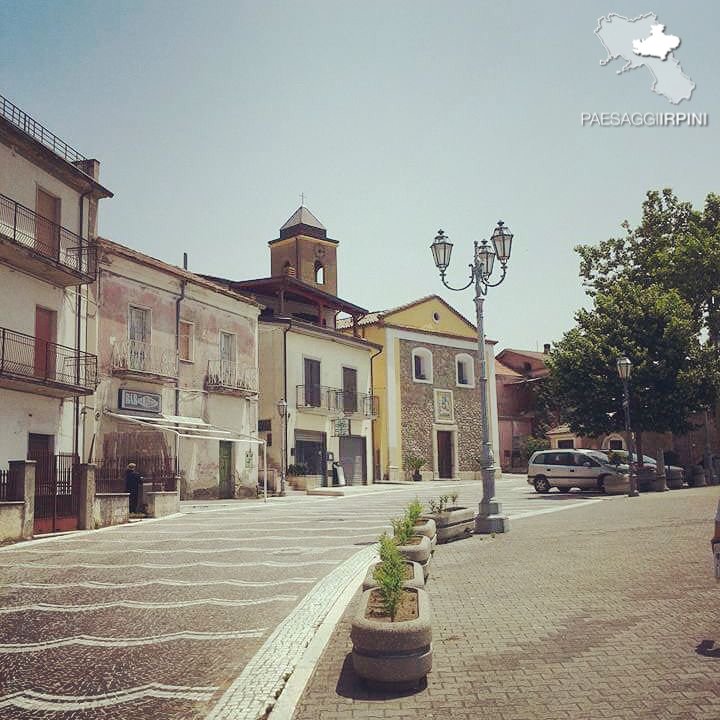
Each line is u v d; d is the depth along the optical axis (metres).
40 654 6.48
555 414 53.47
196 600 8.70
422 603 5.88
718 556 6.17
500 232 15.52
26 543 14.34
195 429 26.22
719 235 35.88
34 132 21.16
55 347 21.41
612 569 9.77
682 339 30.73
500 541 13.48
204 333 28.31
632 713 4.54
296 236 45.50
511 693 5.02
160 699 5.23
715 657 5.58
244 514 20.94
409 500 25.91
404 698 5.04
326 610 7.85
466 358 47.06
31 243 20.45
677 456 37.09
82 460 22.17
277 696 5.18
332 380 36.97
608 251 41.69
